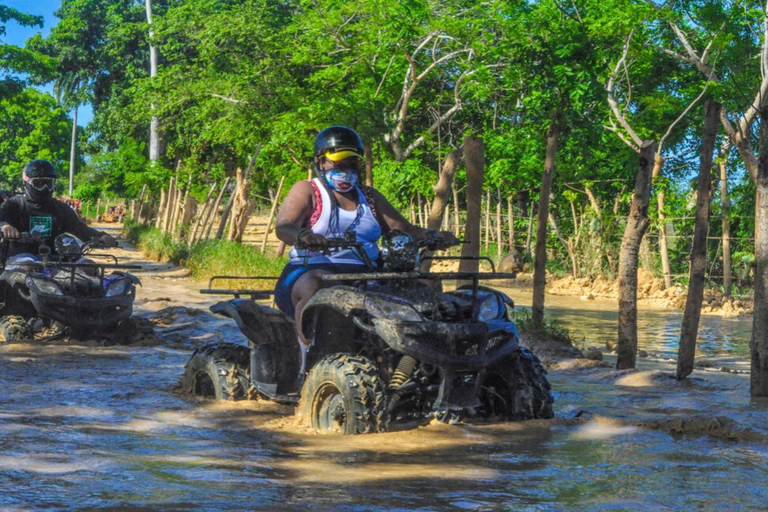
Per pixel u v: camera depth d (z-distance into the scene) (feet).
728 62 63.67
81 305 32.19
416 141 79.97
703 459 14.97
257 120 72.18
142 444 15.57
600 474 13.78
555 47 45.96
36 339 32.65
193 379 21.35
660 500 12.25
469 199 35.06
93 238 35.29
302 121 64.08
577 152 75.77
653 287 71.67
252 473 13.41
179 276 70.49
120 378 24.08
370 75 72.74
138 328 34.32
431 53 78.23
